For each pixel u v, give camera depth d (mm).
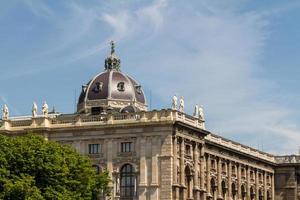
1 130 124500
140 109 134625
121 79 140500
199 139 124688
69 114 136625
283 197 164625
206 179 132625
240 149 148750
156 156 114750
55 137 122875
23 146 85000
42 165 84625
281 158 166875
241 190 148250
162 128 115125
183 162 117625
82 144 120750
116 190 116500
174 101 117125
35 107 126250
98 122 119938
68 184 87250
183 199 116312
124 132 117812
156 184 113875
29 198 78625
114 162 117750
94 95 139250
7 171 82250
